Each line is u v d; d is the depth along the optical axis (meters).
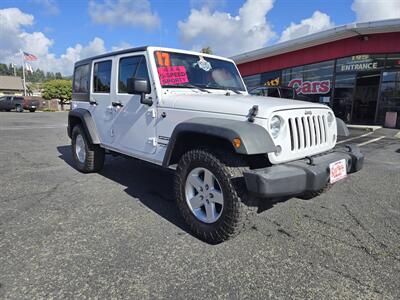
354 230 3.04
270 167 2.53
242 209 2.53
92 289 2.06
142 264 2.37
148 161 3.58
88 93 4.82
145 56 3.51
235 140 2.35
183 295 2.03
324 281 2.21
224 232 2.60
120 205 3.63
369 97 14.17
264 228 3.06
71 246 2.62
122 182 4.61
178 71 3.61
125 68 3.88
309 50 15.78
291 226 3.12
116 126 4.13
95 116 4.66
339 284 2.17
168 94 3.37
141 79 3.27
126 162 6.02
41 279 2.16
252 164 2.72
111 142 4.31
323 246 2.71
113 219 3.21
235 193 2.50
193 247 2.66
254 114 2.55
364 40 13.73
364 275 2.28
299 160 2.80
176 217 3.30
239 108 2.68
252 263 2.42
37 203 3.65
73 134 5.32
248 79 19.11
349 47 14.25
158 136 3.36
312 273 2.30
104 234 2.86
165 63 3.52
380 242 2.79
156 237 2.83
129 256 2.48
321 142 3.08
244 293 2.06
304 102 3.12
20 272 2.23
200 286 2.12
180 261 2.43
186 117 3.02
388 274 2.30
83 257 2.45
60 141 9.15
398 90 13.27
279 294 2.06
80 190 4.19
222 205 2.60
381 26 12.05
